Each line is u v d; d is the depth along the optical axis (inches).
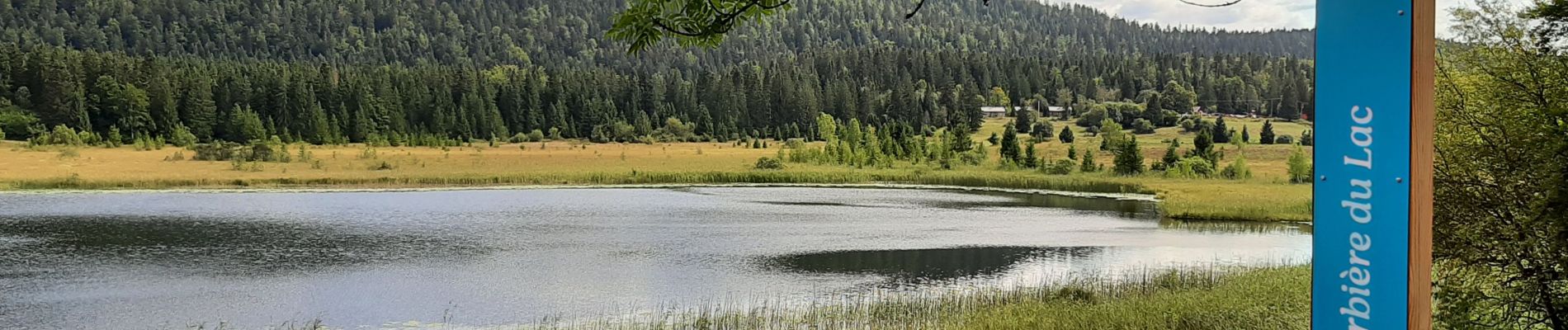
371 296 917.2
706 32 199.9
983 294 823.1
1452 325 355.6
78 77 4768.7
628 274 1075.3
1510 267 349.7
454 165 3927.2
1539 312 343.6
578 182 3292.3
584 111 5743.1
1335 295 123.6
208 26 7514.8
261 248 1339.8
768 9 201.3
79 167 3503.9
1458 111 345.4
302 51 7780.5
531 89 5753.0
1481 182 341.7
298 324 779.4
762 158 4037.9
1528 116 328.2
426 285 994.7
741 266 1145.4
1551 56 327.0
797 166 3993.6
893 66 6781.5
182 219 1806.1
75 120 4672.7
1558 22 322.7
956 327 589.6
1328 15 122.0
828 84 6082.7
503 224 1736.0
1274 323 486.6
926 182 3307.1
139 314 836.6
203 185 2989.7
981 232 1577.3
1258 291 601.6
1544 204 321.4
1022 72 6993.1
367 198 2496.3
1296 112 5925.2
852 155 4264.3
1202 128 4909.0
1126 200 2444.6
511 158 4313.5
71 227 1648.6
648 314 799.1
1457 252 351.3
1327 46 122.3
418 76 5703.7
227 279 1042.1
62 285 1000.2
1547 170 322.3
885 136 4729.3
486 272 1093.1
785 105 5856.3
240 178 3142.2
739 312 753.0
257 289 971.9
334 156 4212.6
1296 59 6717.5
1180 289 703.1
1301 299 557.6
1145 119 5659.5
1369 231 118.8
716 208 2151.8
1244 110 6131.9
